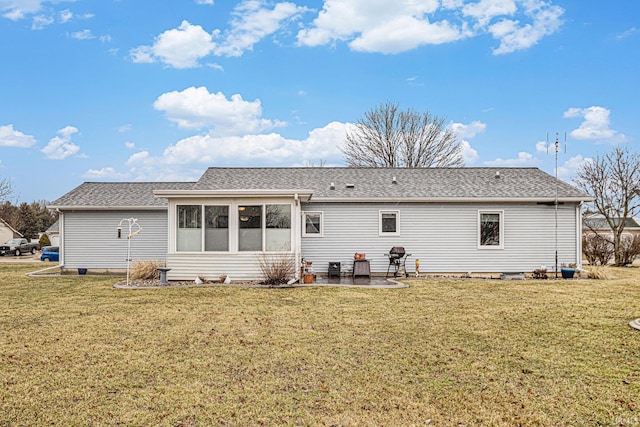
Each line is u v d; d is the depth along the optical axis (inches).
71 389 199.6
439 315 357.1
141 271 592.7
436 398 191.6
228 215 559.5
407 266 663.1
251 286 514.0
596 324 324.2
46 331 302.2
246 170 796.0
